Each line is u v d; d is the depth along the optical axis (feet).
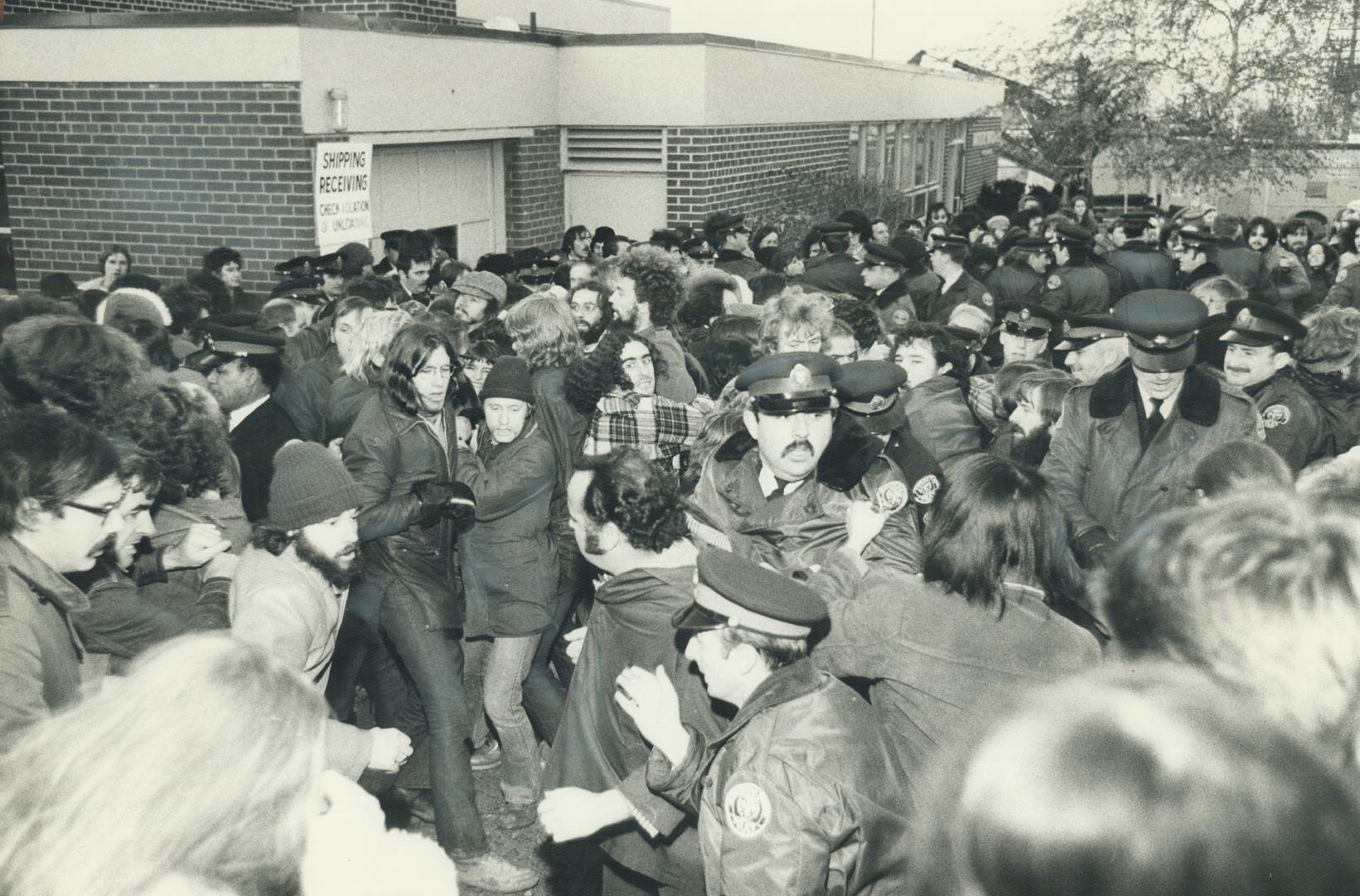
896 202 60.34
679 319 23.62
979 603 8.95
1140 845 2.61
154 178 31.55
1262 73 66.44
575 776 10.66
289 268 28.19
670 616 10.12
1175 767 2.71
